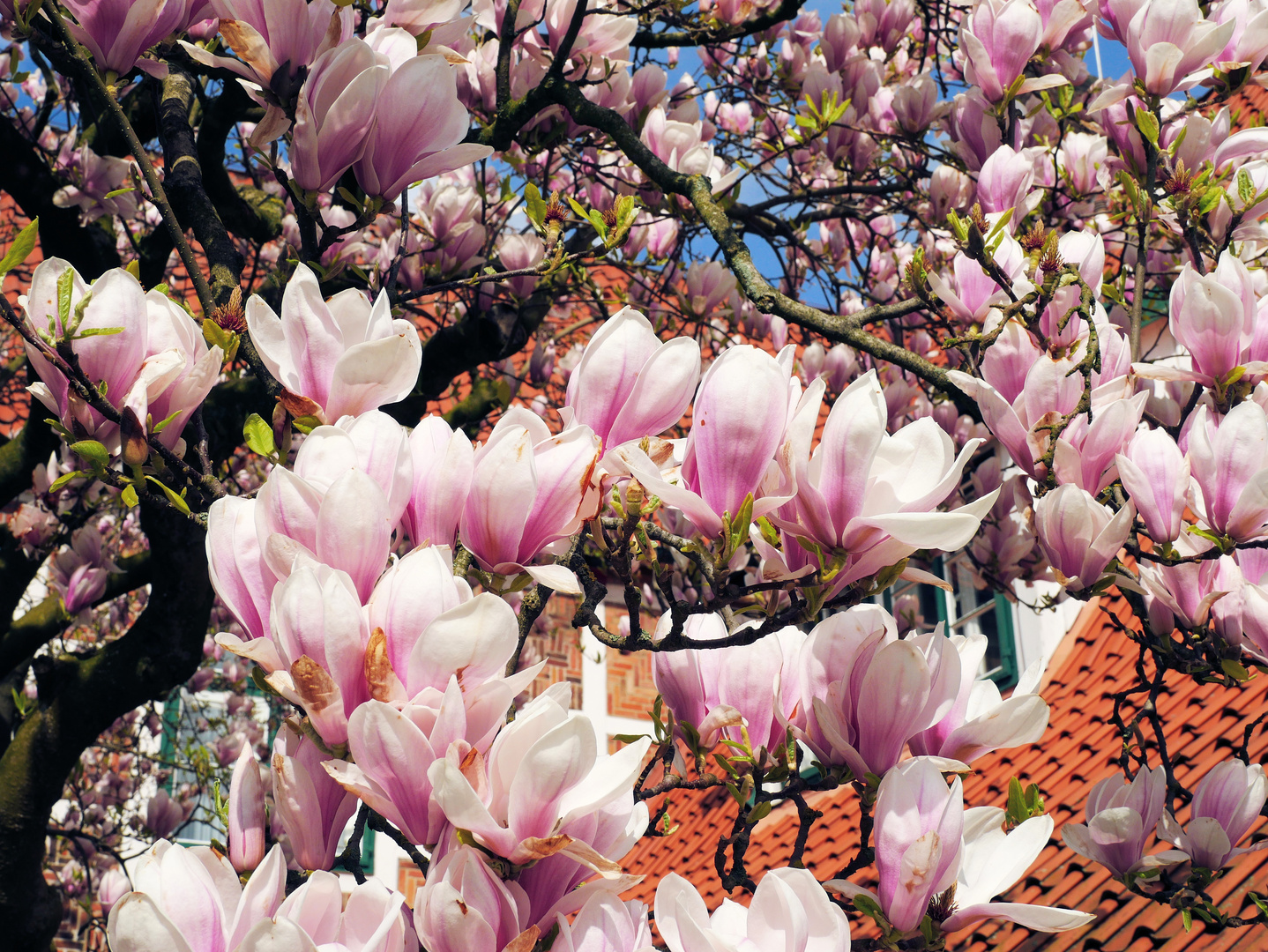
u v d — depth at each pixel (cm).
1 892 388
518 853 97
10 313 127
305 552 102
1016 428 191
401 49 172
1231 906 336
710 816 749
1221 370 195
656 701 152
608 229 230
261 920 85
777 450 118
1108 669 559
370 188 167
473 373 461
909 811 124
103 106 179
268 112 171
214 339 157
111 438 138
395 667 99
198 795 618
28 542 403
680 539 130
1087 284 212
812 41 466
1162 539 180
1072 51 337
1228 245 246
